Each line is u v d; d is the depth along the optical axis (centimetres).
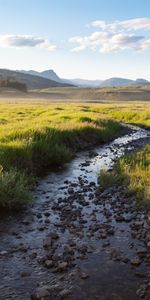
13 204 1196
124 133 3838
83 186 1524
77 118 3691
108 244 937
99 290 730
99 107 7162
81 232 1015
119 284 752
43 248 912
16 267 814
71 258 853
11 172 1370
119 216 1141
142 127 4681
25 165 1669
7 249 903
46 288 727
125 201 1292
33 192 1410
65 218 1130
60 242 950
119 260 853
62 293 712
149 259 857
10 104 7775
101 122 3781
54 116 4000
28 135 2169
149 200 1227
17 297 702
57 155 1970
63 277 776
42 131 2305
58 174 1748
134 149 2659
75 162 2080
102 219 1123
